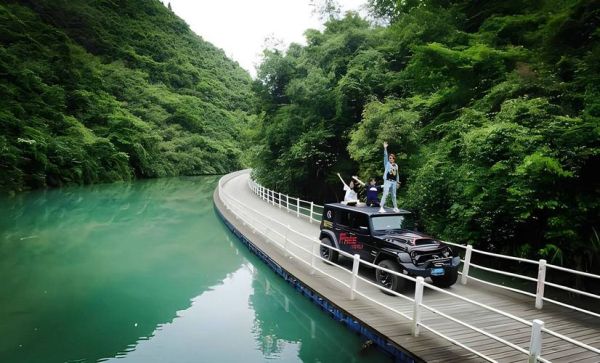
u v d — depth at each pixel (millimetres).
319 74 25578
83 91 51469
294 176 26656
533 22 13156
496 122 10625
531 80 10750
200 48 132750
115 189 39625
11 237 17812
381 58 22906
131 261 14344
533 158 8359
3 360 6945
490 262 11820
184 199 33062
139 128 57000
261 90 30188
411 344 6258
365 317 7395
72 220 22594
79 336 8078
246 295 10984
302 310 9828
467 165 11133
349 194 13211
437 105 16109
